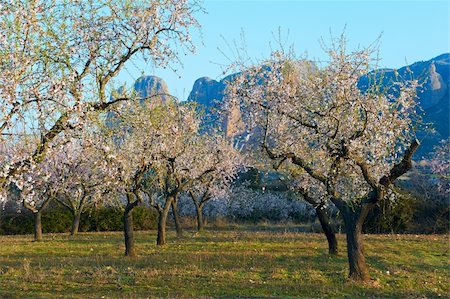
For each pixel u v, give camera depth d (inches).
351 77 693.9
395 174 645.3
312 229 1510.8
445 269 762.2
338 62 705.0
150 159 887.1
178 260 807.1
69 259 854.5
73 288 594.6
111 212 1777.8
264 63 764.6
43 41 453.7
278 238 1151.0
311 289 602.5
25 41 443.2
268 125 776.3
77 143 535.5
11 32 434.9
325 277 671.8
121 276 662.5
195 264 761.0
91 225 1779.0
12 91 425.1
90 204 1545.3
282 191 2053.4
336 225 1503.4
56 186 1223.5
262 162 867.4
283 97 721.0
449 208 1461.6
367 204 664.4
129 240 890.7
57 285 612.1
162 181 1022.4
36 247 1083.9
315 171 713.6
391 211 1432.1
